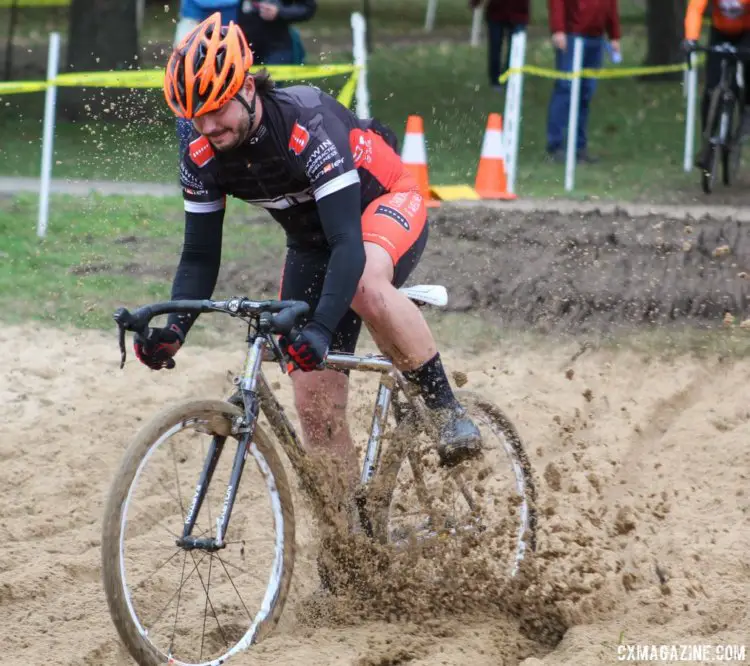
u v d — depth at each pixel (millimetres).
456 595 11672
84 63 47500
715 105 34469
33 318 21188
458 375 12906
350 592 11469
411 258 11406
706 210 31828
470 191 33750
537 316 21906
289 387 18250
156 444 9672
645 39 78938
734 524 13648
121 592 9484
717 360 19578
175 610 11383
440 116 49469
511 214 30562
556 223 29297
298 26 80562
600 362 19641
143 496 14234
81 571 12195
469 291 23250
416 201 11609
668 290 23281
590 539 12859
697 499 14539
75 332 20594
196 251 11023
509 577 12008
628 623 11070
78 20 47531
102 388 17891
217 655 10562
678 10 63156
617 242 27156
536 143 44781
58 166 36250
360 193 10805
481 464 13125
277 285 23406
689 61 34781
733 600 11414
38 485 14492
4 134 42375
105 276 23906
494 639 10906
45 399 17328
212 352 19844
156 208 30031
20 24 76875
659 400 17938
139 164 32875
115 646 10570
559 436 16625
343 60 63062
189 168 10695
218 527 10039
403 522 12000
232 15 30234
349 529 11398
